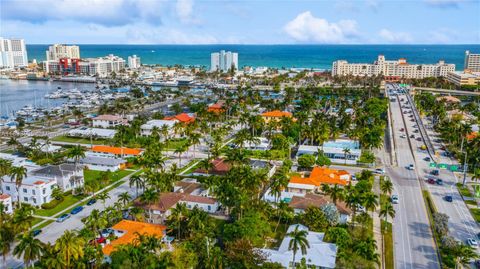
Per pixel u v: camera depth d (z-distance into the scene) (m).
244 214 132.00
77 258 97.62
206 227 121.38
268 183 177.38
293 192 169.62
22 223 117.19
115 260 100.88
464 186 184.38
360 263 104.69
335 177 180.12
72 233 101.06
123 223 132.12
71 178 176.50
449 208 159.50
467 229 141.38
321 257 111.38
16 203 157.88
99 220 119.94
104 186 180.88
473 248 126.31
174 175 165.38
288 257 111.50
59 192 163.88
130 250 103.44
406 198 168.62
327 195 156.12
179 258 102.44
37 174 174.00
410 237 134.25
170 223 133.88
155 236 113.19
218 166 194.75
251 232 117.94
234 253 104.50
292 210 140.62
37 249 98.69
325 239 121.25
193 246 109.12
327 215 135.25
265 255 109.81
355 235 126.69
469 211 156.75
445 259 119.06
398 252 124.38
